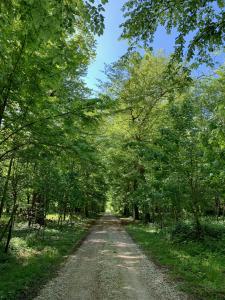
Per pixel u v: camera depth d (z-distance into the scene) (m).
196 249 14.56
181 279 9.88
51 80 8.12
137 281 9.65
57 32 4.77
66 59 6.41
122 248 16.67
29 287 8.82
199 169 15.12
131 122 26.59
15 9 4.89
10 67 7.02
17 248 14.32
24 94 8.18
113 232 26.39
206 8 6.77
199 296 8.08
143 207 30.80
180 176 16.16
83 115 8.73
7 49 6.87
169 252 14.57
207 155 8.48
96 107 8.78
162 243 17.36
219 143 7.43
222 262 11.80
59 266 11.84
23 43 7.05
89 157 9.11
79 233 23.91
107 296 8.13
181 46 7.53
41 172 17.72
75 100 9.20
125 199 44.19
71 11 4.70
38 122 8.42
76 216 42.44
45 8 4.24
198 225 16.77
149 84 24.83
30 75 7.94
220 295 8.13
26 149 9.38
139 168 29.86
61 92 9.41
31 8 4.27
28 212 21.33
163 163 16.05
